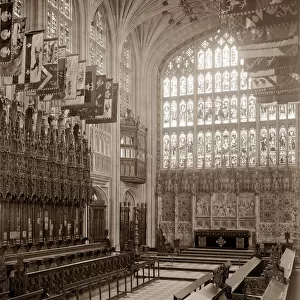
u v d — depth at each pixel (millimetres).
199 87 41156
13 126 21234
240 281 14430
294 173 37062
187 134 40875
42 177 23109
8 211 21281
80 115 26125
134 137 36156
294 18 12578
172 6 37406
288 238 33781
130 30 37094
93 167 31328
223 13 12875
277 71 15914
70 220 26719
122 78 38156
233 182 38625
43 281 15781
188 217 39812
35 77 18719
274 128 38406
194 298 10352
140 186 39469
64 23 29672
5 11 16172
